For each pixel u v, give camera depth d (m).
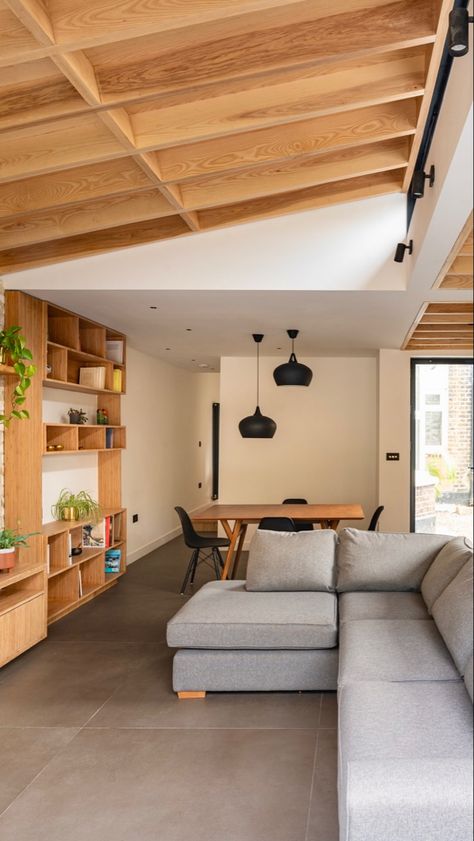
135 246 4.66
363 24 2.58
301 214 4.65
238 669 3.73
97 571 6.30
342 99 3.03
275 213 4.54
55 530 5.23
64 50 2.28
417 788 1.98
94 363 6.44
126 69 2.67
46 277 4.71
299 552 4.42
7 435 4.94
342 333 6.71
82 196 3.71
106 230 4.64
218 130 3.08
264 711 3.54
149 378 8.71
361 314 5.60
